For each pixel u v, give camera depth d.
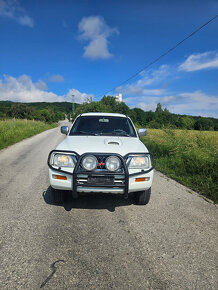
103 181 2.67
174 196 3.75
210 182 4.29
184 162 5.81
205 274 1.82
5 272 1.76
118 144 3.08
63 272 1.78
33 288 1.60
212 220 2.85
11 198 3.41
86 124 3.99
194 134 7.69
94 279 1.72
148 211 3.07
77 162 2.67
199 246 2.23
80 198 3.47
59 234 2.38
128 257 2.02
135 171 2.79
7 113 48.69
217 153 5.43
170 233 2.48
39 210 2.98
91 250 2.11
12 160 6.52
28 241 2.22
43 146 10.02
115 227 2.58
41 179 4.54
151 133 10.30
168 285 1.68
